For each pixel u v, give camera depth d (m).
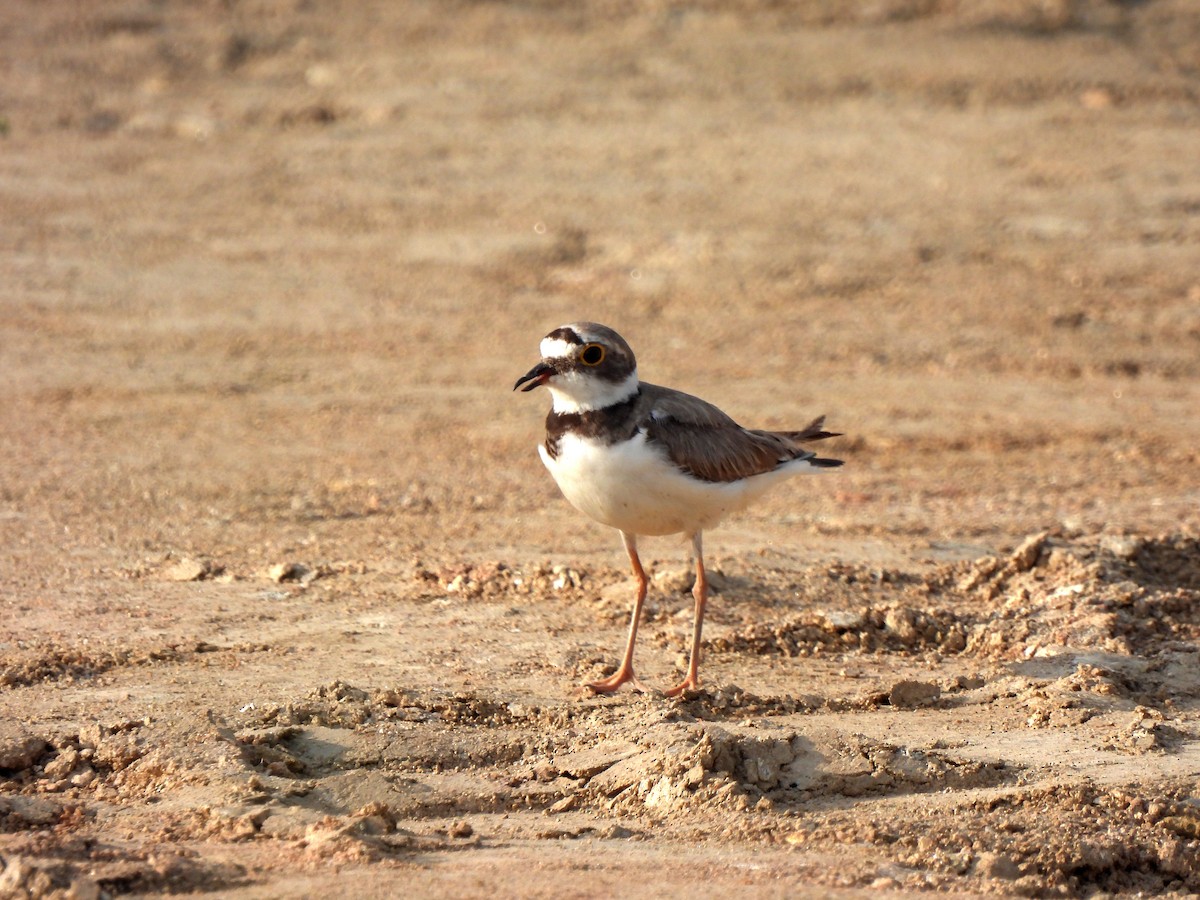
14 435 15.72
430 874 6.90
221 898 6.54
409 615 11.11
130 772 8.18
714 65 28.42
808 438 10.73
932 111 26.89
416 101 27.11
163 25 29.33
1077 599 11.49
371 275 21.34
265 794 7.88
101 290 20.62
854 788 8.38
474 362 18.69
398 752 8.59
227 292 20.70
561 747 8.76
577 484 9.49
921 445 16.14
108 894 6.55
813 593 11.73
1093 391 18.03
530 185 24.20
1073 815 8.06
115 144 25.50
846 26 29.73
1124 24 29.95
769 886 6.89
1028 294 20.75
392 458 15.45
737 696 9.70
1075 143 25.67
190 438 15.88
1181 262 21.67
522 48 29.06
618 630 10.96
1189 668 10.51
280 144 25.69
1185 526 13.49
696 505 9.58
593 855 7.33
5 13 29.22
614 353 9.25
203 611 11.05
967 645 10.99
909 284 21.08
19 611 10.89
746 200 23.59
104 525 13.06
